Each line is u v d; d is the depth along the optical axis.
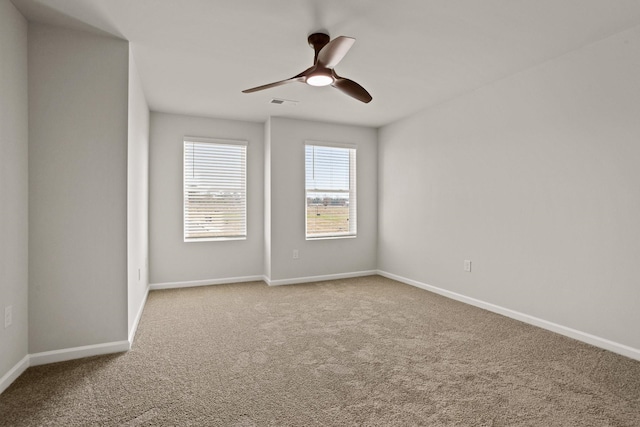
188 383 2.07
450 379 2.12
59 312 2.38
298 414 1.76
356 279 5.04
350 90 2.77
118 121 2.53
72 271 2.41
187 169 4.59
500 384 2.06
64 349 2.38
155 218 4.40
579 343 2.67
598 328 2.61
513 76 3.24
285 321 3.20
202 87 3.55
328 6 2.15
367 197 5.31
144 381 2.09
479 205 3.62
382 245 5.26
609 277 2.55
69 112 2.39
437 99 3.96
